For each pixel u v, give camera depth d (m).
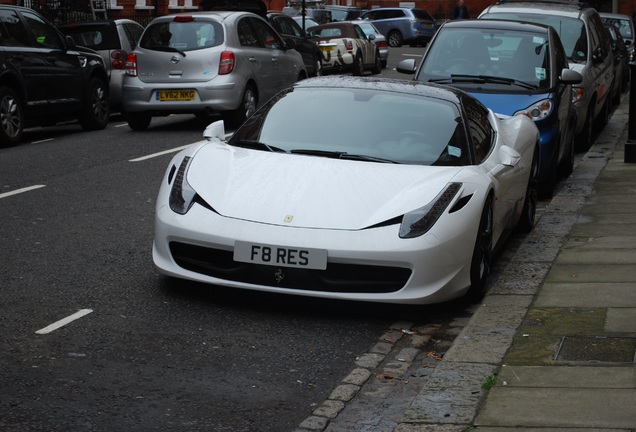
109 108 18.77
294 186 7.16
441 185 7.21
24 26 16.52
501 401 5.34
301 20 38.53
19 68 15.98
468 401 5.41
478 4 67.12
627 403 5.23
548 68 12.34
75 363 5.93
